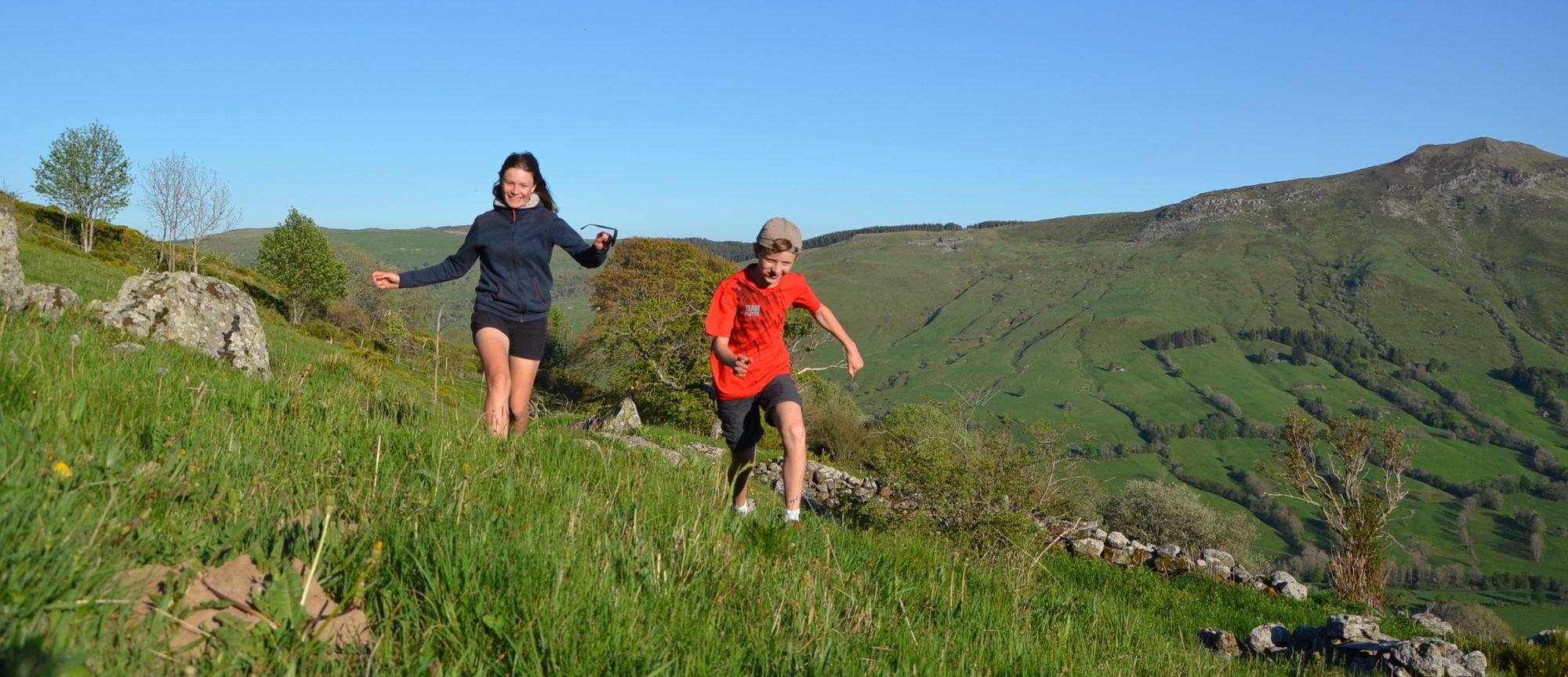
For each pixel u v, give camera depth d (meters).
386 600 1.96
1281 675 6.70
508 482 3.05
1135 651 3.87
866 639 2.60
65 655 1.34
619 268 56.81
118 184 54.31
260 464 2.73
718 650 2.15
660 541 2.92
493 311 4.74
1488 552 122.75
